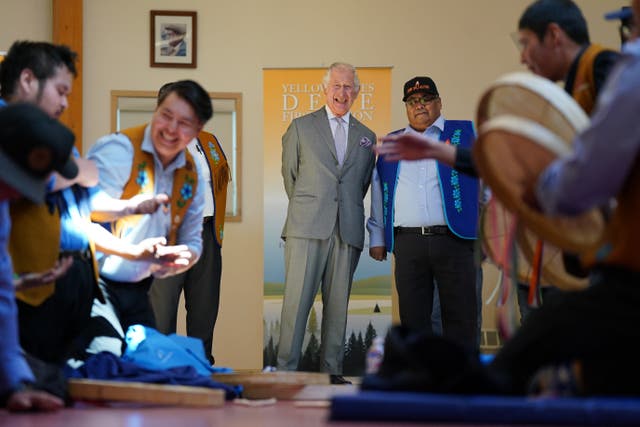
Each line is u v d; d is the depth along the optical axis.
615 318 2.61
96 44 8.55
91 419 3.03
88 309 3.95
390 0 8.73
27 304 3.70
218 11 8.68
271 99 7.94
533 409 2.45
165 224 4.37
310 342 7.57
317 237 7.09
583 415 2.43
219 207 6.63
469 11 8.73
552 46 3.45
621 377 2.62
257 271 8.58
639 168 2.53
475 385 2.59
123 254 4.06
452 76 8.71
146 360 4.05
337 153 7.23
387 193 6.90
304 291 7.11
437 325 7.24
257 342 8.54
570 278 3.63
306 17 8.72
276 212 7.93
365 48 8.71
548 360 2.71
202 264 6.53
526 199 2.86
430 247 6.64
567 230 2.96
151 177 4.26
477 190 6.64
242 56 8.68
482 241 3.93
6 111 3.04
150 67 8.59
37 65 3.75
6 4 8.48
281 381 4.22
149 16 8.62
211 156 6.66
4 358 3.16
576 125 2.83
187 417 3.17
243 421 3.01
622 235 2.58
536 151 2.76
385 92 7.97
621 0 8.60
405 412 2.49
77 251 3.88
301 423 2.92
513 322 3.74
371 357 3.72
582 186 2.50
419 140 3.64
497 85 2.99
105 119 8.53
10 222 3.50
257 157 8.66
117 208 4.00
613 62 3.31
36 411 3.23
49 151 3.01
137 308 4.33
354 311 7.64
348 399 2.51
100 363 3.85
